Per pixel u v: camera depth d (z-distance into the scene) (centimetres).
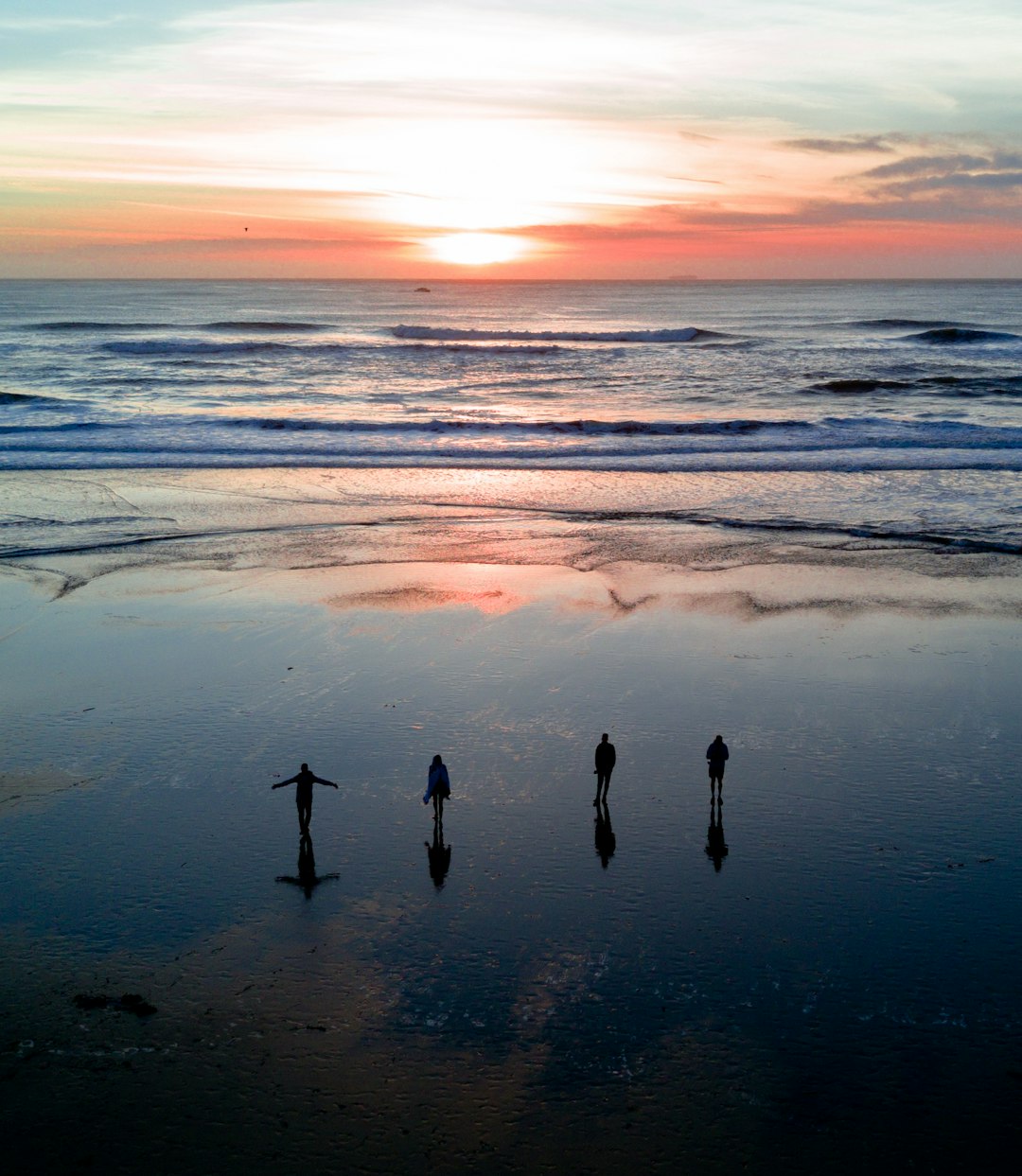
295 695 1535
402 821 1177
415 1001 873
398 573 2166
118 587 2072
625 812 1195
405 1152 721
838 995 874
